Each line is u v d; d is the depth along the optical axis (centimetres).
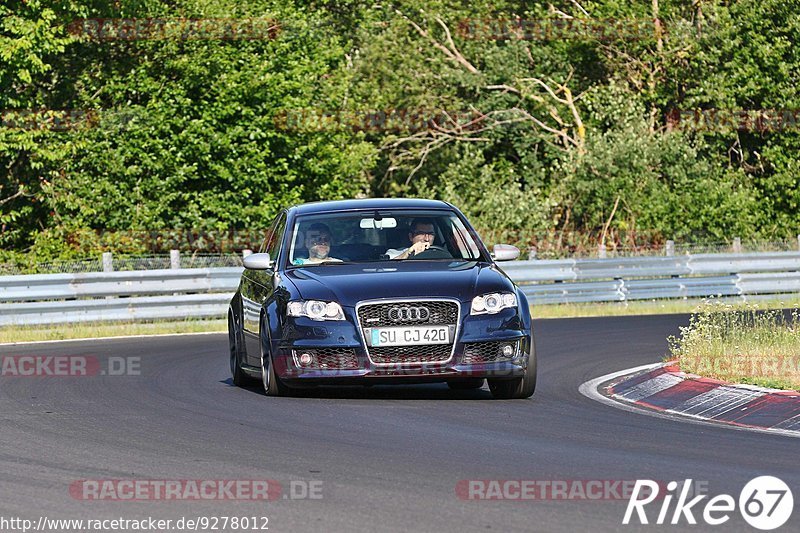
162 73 7469
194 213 7331
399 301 2638
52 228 7150
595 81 9900
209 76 7406
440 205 3039
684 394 2722
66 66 7450
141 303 5300
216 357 3850
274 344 2711
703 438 2231
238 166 7400
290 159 7744
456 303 2656
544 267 6128
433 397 2819
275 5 8194
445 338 2639
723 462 1973
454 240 2933
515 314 2706
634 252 7881
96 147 7206
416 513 1612
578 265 6209
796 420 2384
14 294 5059
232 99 7388
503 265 6034
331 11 10769
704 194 8650
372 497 1711
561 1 10088
